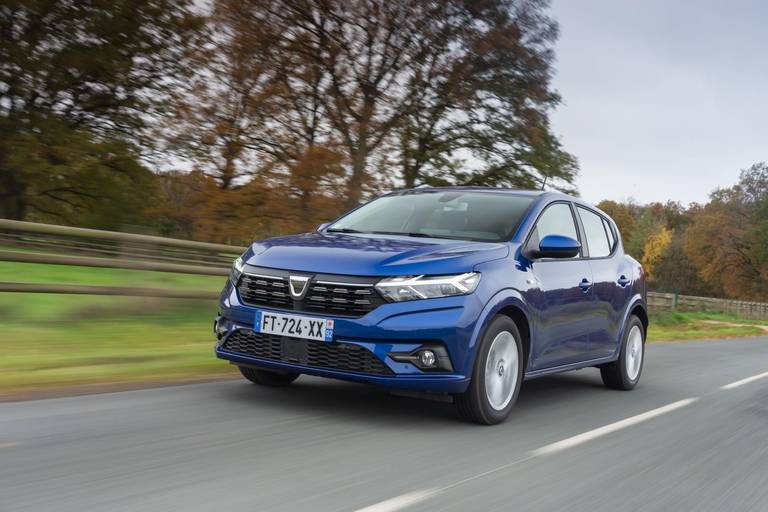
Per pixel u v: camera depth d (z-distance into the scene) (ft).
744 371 32.22
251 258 16.53
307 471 11.64
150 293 30.17
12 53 86.43
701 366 33.22
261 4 61.05
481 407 15.79
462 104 73.20
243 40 60.18
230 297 16.40
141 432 13.34
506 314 16.80
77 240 28.68
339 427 14.85
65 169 86.02
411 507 10.31
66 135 88.63
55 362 19.90
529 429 16.21
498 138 79.97
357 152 60.90
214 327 16.99
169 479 10.71
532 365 17.67
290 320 15.34
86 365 20.12
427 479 11.75
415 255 15.57
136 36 90.84
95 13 88.33
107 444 12.40
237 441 13.19
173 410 15.31
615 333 22.35
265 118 60.18
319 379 20.12
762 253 236.84
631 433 16.72
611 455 14.46
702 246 256.93
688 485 12.83
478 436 15.03
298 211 54.85
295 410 16.10
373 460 12.60
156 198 76.95
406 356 14.83
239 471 11.35
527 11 74.28
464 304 15.26
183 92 62.23
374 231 18.66
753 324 122.83
